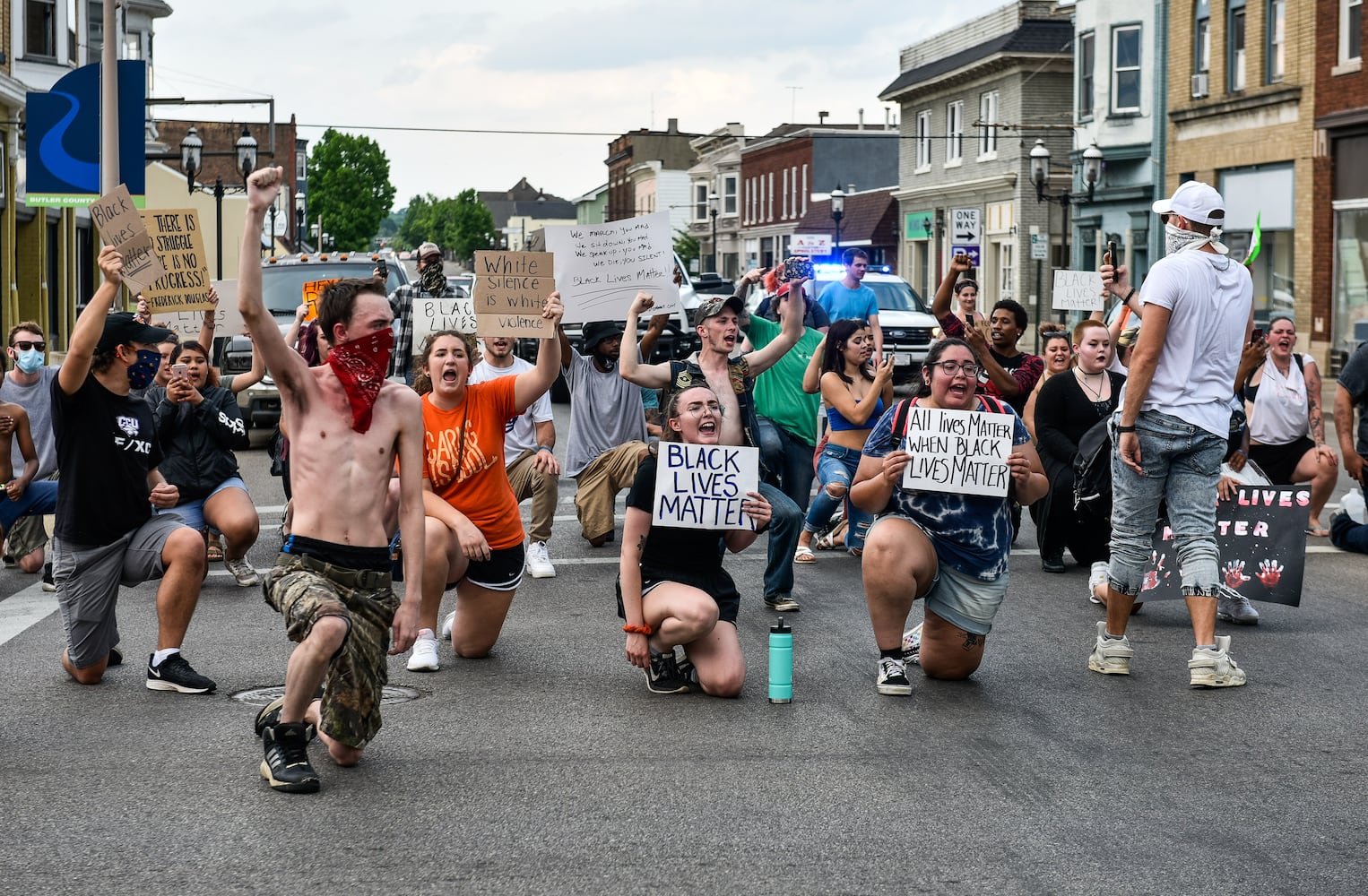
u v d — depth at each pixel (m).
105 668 7.82
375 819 5.52
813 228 69.69
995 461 7.26
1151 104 39.91
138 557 7.46
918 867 5.04
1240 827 5.45
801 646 8.59
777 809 5.64
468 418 7.96
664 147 128.62
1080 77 42.25
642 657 7.23
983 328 11.77
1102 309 17.56
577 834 5.36
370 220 109.31
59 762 6.23
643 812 5.61
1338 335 29.73
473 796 5.79
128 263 8.24
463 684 7.66
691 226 98.56
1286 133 31.38
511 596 8.16
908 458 7.25
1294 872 5.01
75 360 7.05
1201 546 7.65
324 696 6.05
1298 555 9.14
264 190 5.70
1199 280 7.55
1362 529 11.74
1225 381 7.67
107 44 21.66
